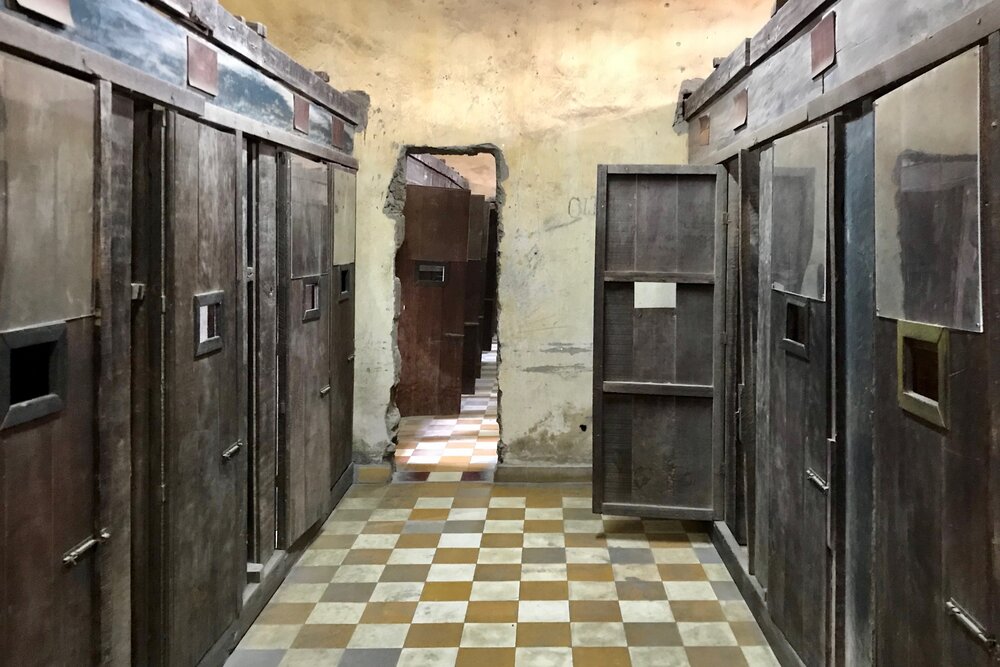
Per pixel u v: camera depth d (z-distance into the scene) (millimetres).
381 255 4785
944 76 1549
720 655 2721
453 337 6672
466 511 4258
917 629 1694
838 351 2139
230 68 2643
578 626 2939
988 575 1402
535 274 4777
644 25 4656
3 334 1470
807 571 2365
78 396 1762
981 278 1417
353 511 4250
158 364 2139
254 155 2936
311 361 3600
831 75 2219
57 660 1696
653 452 3805
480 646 2793
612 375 3797
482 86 4734
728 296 3625
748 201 3145
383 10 4699
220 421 2582
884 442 1862
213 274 2486
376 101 4738
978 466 1438
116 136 1948
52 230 1631
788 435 2562
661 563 3531
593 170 4727
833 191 2131
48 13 1594
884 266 1846
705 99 3943
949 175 1531
